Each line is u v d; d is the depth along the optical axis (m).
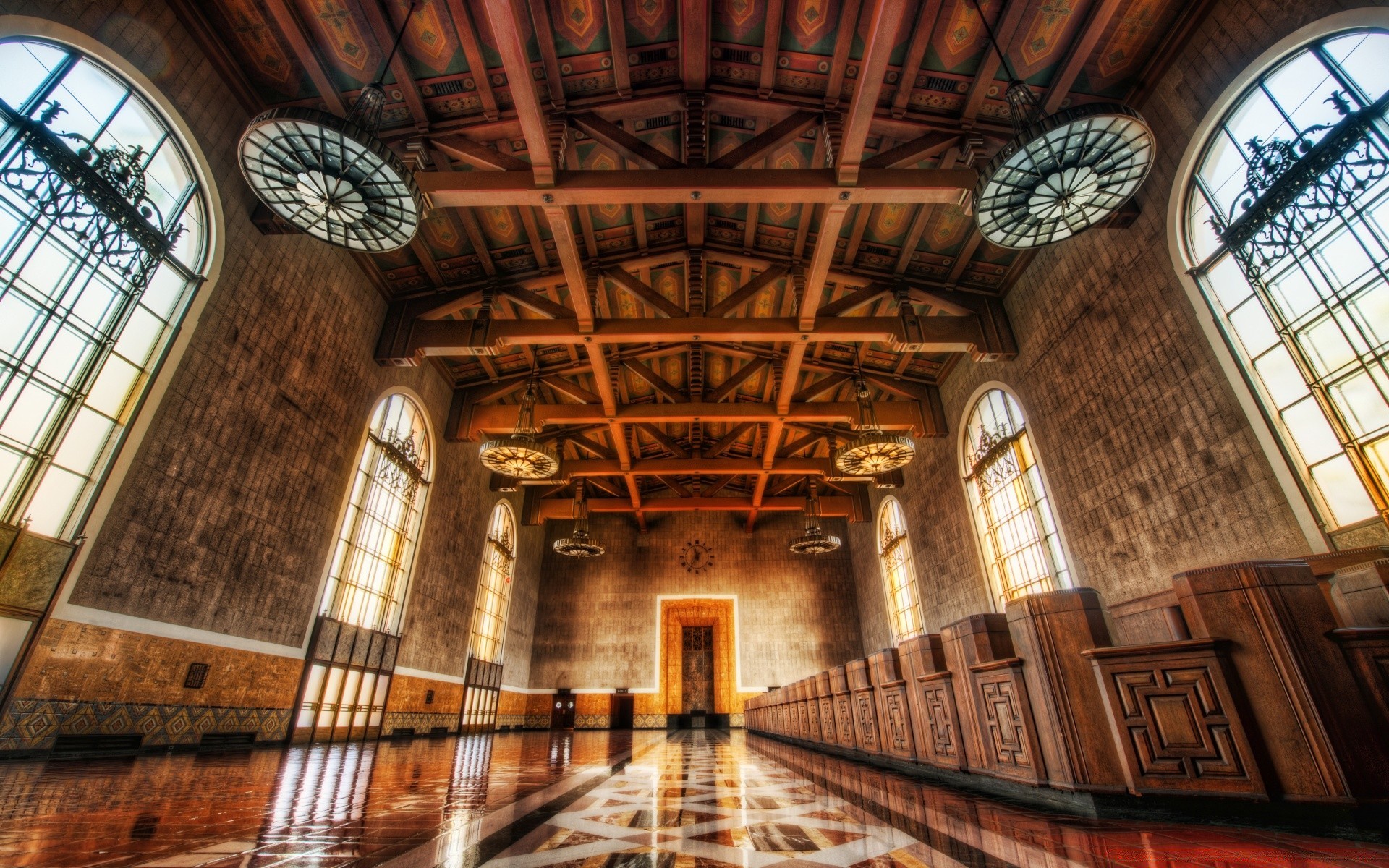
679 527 27.77
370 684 13.21
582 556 21.48
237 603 9.32
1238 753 3.15
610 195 9.33
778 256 14.14
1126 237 9.79
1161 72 8.88
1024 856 2.50
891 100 9.84
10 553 6.26
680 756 9.65
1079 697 3.82
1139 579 9.75
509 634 22.62
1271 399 7.64
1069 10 8.40
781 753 10.51
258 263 9.56
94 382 7.14
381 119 9.83
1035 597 4.19
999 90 9.46
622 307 16.31
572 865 2.36
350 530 12.51
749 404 16.42
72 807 3.50
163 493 8.02
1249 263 7.79
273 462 10.06
